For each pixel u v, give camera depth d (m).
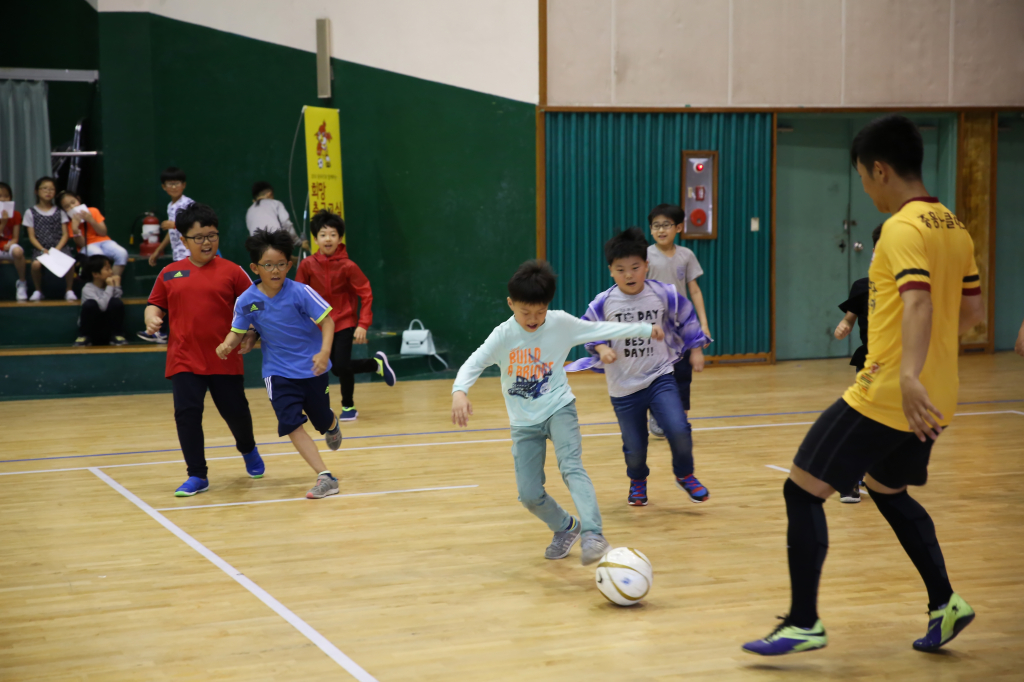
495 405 7.43
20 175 10.58
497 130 9.24
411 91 9.41
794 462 2.48
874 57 9.67
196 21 9.75
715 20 9.32
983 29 9.90
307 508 4.31
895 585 3.12
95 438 6.17
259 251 4.41
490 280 9.44
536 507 3.38
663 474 4.98
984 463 5.10
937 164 10.20
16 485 4.84
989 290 10.23
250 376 8.55
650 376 4.11
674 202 9.40
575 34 9.11
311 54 9.66
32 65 10.88
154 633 2.76
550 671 2.45
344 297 6.78
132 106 9.86
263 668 2.49
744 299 9.62
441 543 3.72
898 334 2.31
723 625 2.78
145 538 3.83
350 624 2.82
